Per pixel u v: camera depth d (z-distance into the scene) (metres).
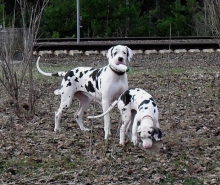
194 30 44.78
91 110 13.49
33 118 12.66
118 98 10.13
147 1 52.28
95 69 10.77
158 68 21.09
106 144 9.48
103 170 8.60
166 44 25.39
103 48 25.19
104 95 10.34
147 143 8.85
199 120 12.09
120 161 8.95
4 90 15.48
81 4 42.72
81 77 10.91
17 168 8.92
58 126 11.34
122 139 9.84
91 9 42.88
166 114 12.80
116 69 10.15
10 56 13.01
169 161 8.98
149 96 9.45
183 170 8.50
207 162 8.83
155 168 8.61
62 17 42.84
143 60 23.28
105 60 22.92
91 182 8.12
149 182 7.99
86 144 10.03
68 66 21.53
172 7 49.00
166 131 11.04
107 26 43.12
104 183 8.06
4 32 13.38
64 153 9.59
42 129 11.62
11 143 10.27
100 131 11.20
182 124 11.60
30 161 9.16
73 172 8.59
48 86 17.09
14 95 12.70
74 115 12.23
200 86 16.92
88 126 11.80
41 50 24.94
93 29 42.66
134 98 9.58
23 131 11.37
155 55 24.66
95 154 9.41
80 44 25.25
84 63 22.31
